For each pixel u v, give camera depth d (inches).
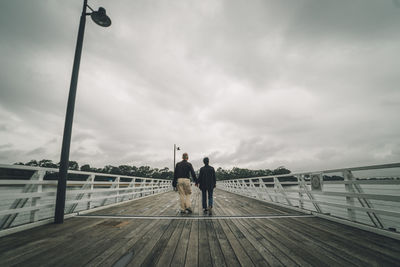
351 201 158.9
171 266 79.0
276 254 93.1
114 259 86.0
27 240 112.1
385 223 131.9
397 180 122.0
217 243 108.7
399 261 85.8
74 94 169.6
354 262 84.7
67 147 164.4
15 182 129.5
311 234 127.6
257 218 181.8
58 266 79.0
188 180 213.6
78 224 153.3
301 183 223.3
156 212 214.8
